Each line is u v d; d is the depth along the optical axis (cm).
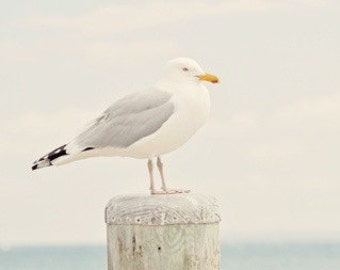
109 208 670
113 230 667
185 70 802
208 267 657
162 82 811
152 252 649
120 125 798
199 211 650
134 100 805
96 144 802
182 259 649
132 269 655
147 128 787
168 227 647
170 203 649
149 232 649
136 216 650
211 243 659
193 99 790
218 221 665
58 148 808
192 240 650
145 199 656
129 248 655
